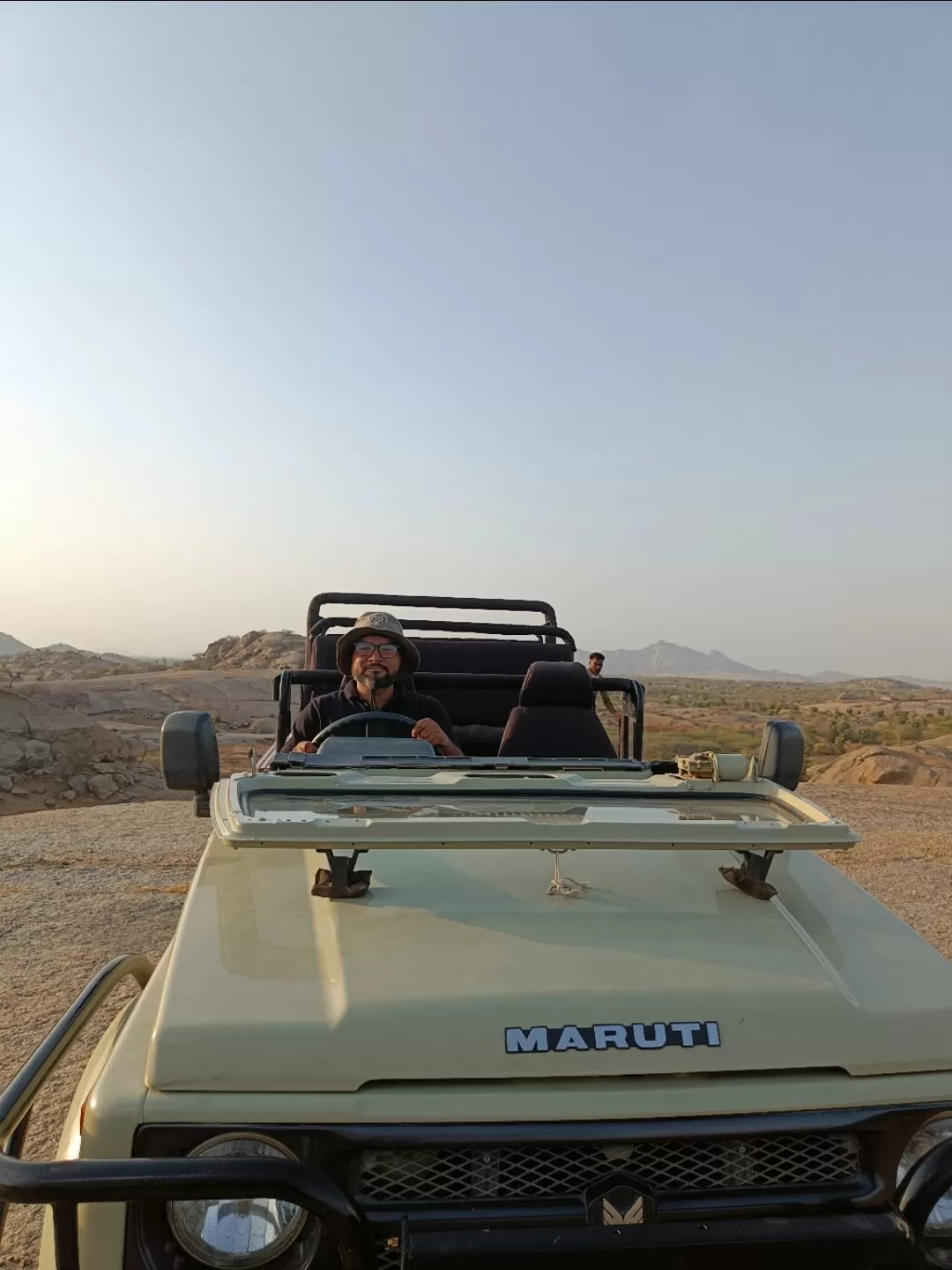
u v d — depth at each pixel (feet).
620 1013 7.17
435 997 7.18
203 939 8.05
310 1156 6.61
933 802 43.47
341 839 7.77
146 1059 7.03
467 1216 6.49
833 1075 7.16
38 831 35.53
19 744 74.90
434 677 17.08
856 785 50.67
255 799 9.28
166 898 24.95
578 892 8.77
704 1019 7.20
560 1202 6.63
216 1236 6.42
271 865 9.50
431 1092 6.79
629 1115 6.77
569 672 13.73
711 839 8.03
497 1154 6.73
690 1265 6.44
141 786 74.84
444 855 9.58
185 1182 6.02
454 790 9.58
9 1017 16.71
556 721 13.64
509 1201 6.63
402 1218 6.47
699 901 8.76
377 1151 6.67
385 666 14.03
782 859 9.96
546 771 11.34
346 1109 6.66
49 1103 13.70
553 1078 6.89
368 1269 6.32
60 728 79.15
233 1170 6.07
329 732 12.95
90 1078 7.38
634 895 8.79
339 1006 7.13
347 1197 6.25
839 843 8.12
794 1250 6.54
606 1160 6.80
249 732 135.44
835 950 8.16
